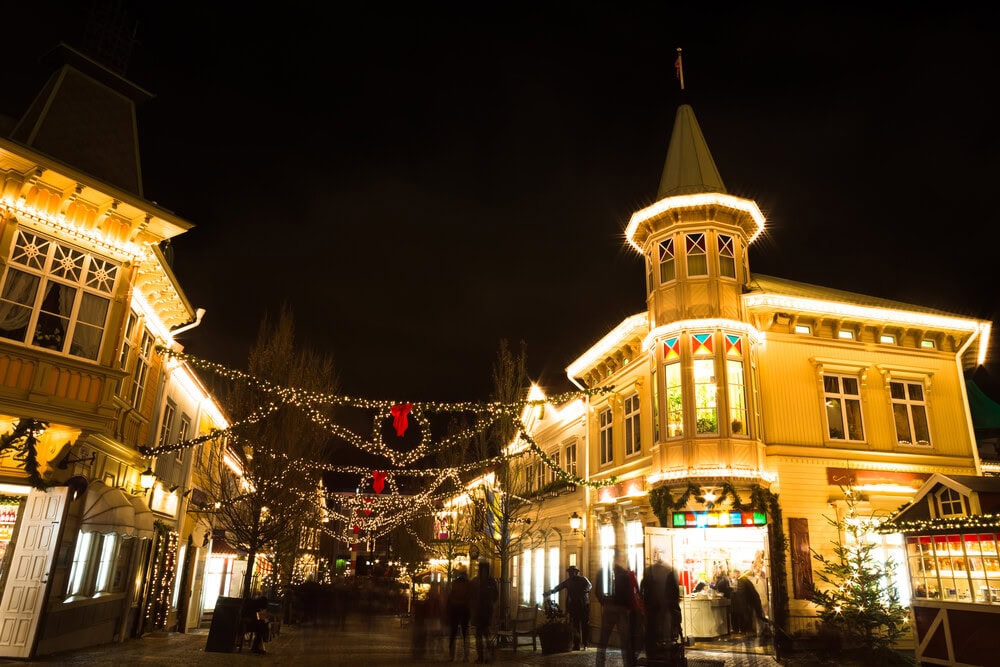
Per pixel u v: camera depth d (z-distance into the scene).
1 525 12.33
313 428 23.75
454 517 37.91
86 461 13.39
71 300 12.95
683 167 21.22
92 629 14.53
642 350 21.38
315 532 38.69
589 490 24.61
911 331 20.42
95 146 14.38
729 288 19.08
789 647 14.41
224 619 15.35
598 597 11.76
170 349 17.25
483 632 13.55
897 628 15.74
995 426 23.31
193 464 22.86
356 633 22.33
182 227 14.34
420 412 20.64
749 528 16.83
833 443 18.61
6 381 11.88
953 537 13.57
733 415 17.86
